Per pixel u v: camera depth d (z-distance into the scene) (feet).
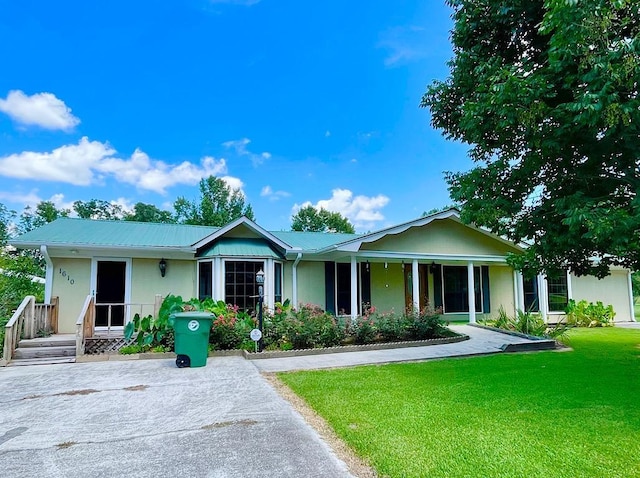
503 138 23.38
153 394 19.43
